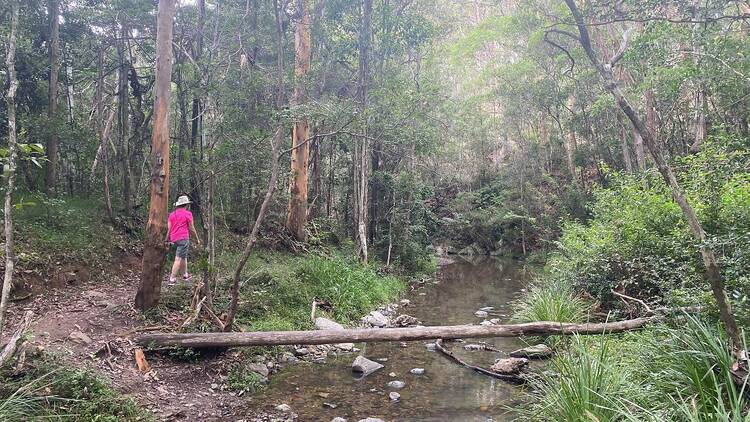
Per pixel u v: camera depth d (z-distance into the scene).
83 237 10.36
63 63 12.95
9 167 4.16
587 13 5.84
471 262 26.62
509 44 27.02
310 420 5.65
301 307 10.07
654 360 4.88
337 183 20.73
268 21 12.81
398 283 15.83
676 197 4.26
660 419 3.48
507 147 33.81
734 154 7.72
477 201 31.66
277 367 7.60
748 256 5.38
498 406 6.09
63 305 7.74
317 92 16.03
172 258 11.80
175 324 7.52
